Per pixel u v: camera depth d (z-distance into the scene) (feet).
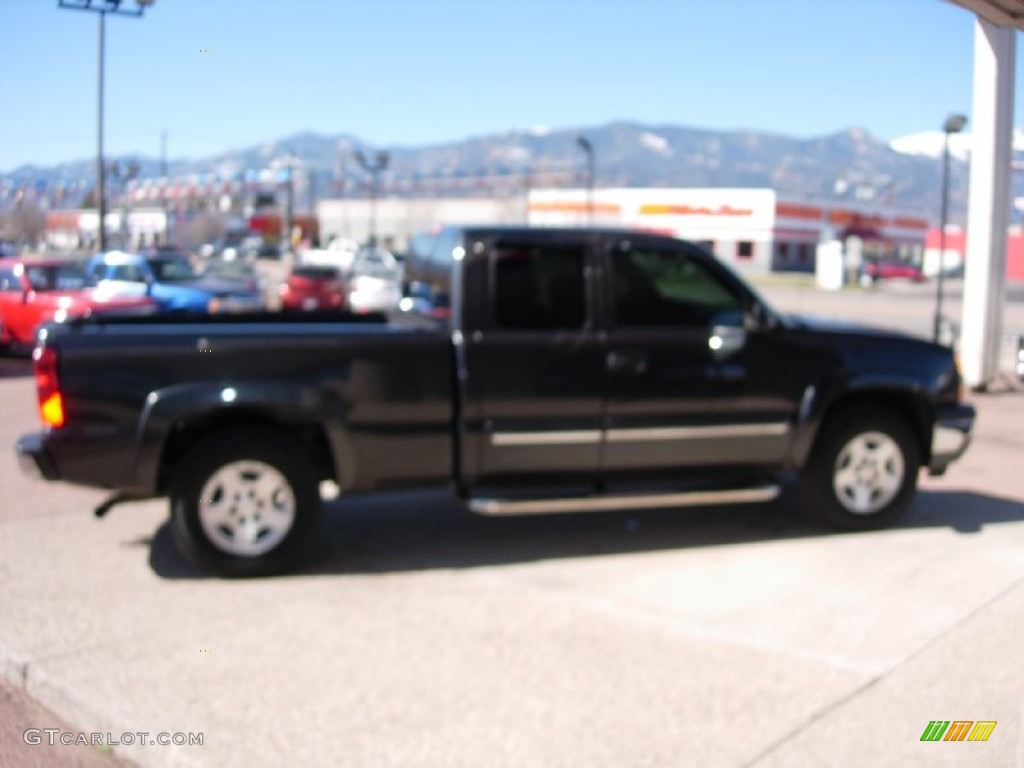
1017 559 19.49
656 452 19.88
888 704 13.14
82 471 17.57
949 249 182.60
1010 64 40.01
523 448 19.15
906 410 22.20
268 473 18.16
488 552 20.10
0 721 13.24
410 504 24.00
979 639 15.37
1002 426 34.58
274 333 18.01
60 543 20.54
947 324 53.16
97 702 13.10
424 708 13.02
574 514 23.12
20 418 36.11
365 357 18.30
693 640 15.34
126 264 58.80
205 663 14.40
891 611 16.60
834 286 98.27
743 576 18.49
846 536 21.20
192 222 229.45
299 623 16.05
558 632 15.67
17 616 16.28
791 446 20.56
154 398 17.47
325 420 18.13
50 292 54.60
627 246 19.72
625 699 13.29
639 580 18.30
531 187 205.05
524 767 11.54
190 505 17.81
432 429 18.74
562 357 19.12
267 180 223.92
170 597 17.29
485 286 18.95
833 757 11.77
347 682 13.80
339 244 167.02
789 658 14.64
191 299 55.67
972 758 11.73
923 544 20.56
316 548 20.31
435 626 15.93
